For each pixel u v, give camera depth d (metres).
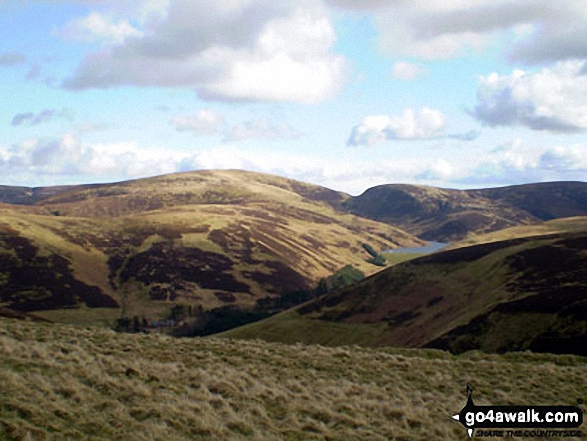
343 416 19.84
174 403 17.89
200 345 33.62
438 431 19.95
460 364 33.56
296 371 28.31
